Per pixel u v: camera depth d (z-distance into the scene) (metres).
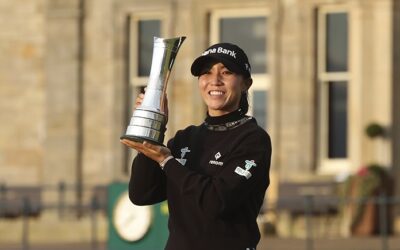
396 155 69.50
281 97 71.94
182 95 74.12
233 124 20.56
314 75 71.50
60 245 66.75
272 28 72.12
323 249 58.88
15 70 78.00
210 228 19.88
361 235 66.12
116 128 75.69
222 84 20.61
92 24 76.56
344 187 67.38
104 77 76.19
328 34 71.50
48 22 76.94
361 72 70.19
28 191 76.88
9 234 72.12
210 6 73.50
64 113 76.62
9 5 78.12
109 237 43.22
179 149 20.73
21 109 77.81
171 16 74.56
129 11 75.69
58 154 76.62
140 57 76.06
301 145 71.25
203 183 19.70
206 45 73.69
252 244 20.22
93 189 75.31
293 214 68.06
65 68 76.69
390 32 69.81
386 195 67.56
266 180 20.45
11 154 77.94
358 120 69.94
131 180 20.86
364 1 70.25
